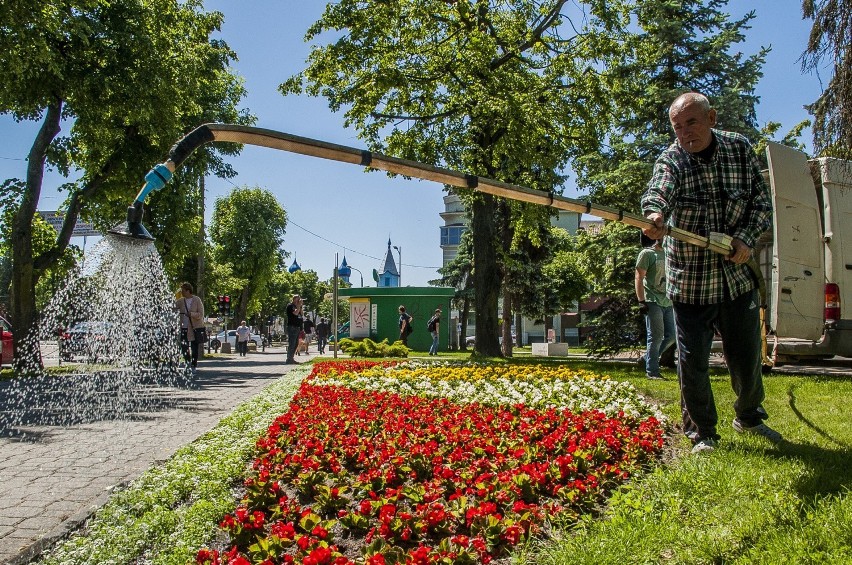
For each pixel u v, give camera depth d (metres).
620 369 12.91
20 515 4.29
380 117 21.50
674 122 4.78
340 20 20.22
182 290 17.88
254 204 68.19
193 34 23.33
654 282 10.36
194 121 27.47
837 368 13.88
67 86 18.27
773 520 3.22
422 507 3.80
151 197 25.03
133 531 3.68
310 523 3.53
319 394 9.24
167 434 7.37
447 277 48.59
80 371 14.83
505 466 4.61
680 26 17.20
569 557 2.97
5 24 15.87
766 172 12.09
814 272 11.52
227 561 3.12
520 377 11.05
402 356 25.48
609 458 4.81
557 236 42.78
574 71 20.14
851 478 3.89
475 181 3.69
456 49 20.33
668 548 3.08
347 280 41.56
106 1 18.88
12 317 19.19
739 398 5.16
